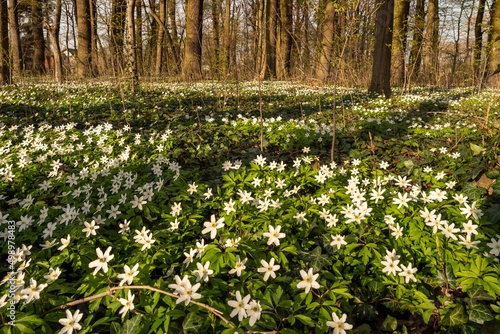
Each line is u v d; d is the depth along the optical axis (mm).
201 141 6301
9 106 9797
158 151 5805
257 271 2646
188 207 3672
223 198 3803
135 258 2799
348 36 5188
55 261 2873
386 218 3014
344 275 2674
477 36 18047
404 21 15281
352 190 3705
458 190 4000
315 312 2295
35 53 22797
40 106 9828
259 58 6656
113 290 2396
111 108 8617
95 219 3398
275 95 12461
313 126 6906
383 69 12359
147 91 12398
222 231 3205
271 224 3121
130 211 3537
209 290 2410
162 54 20922
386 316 2447
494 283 2355
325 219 3232
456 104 10039
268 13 19312
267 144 6230
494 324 2182
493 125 5617
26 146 6234
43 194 4398
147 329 2186
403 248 2816
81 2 17984
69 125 6906
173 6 21750
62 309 2439
